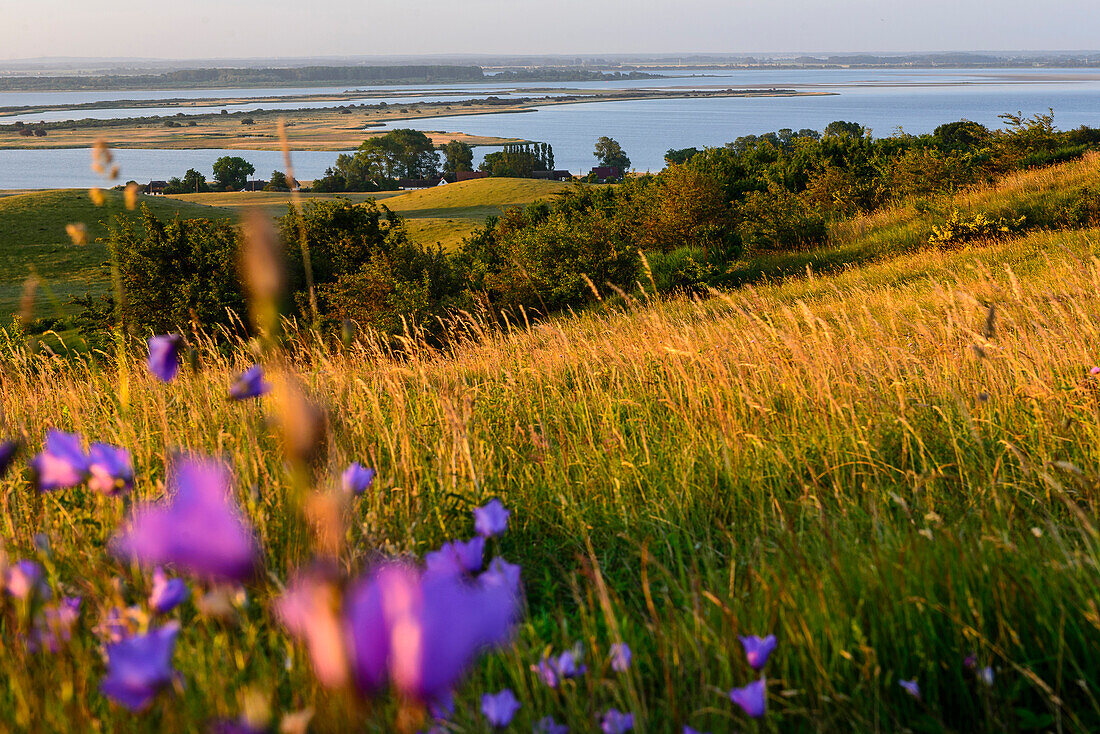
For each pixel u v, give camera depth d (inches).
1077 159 977.5
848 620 90.0
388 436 152.0
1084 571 94.2
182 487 20.1
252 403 142.6
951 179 1007.6
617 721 63.7
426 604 16.6
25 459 123.3
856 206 1034.1
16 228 2175.2
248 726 24.7
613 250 775.7
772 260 843.4
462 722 66.9
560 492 147.1
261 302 19.6
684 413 188.2
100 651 64.4
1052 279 402.6
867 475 147.9
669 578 98.6
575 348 287.1
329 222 1088.2
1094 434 156.7
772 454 160.7
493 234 1395.2
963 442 165.9
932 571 99.3
